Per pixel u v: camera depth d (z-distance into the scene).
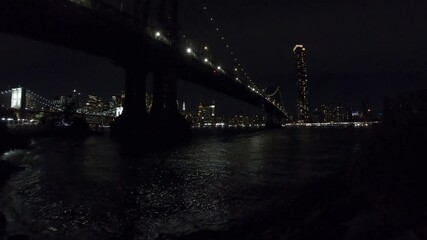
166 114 63.44
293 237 6.39
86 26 42.88
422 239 4.48
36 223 9.69
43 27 40.12
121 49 53.19
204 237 7.85
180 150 37.31
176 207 11.58
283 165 23.52
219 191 14.28
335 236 5.67
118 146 43.22
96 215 10.56
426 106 7.64
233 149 38.84
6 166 21.34
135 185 15.89
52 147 41.34
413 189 5.70
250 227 8.12
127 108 60.62
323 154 31.95
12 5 34.91
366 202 6.62
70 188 15.15
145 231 8.97
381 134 7.66
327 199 8.41
